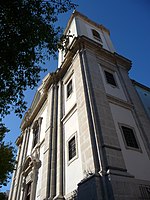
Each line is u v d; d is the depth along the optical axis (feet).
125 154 33.22
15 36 23.31
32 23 24.34
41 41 25.98
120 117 40.29
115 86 48.29
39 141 59.98
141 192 27.45
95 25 74.59
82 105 39.17
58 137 45.75
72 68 53.06
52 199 36.68
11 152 48.91
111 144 31.53
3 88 25.03
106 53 55.47
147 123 44.04
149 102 56.54
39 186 46.32
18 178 62.75
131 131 39.42
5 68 23.62
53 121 50.90
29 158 58.85
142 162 34.45
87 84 41.27
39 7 24.97
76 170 34.47
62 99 53.78
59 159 41.14
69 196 32.96
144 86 62.69
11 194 64.80
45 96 68.13
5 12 22.72
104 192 25.30
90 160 30.14
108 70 51.93
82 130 35.81
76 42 52.90
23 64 25.16
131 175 28.84
